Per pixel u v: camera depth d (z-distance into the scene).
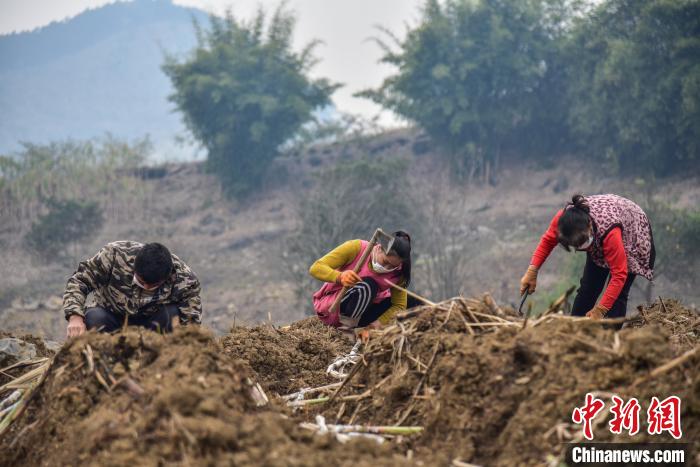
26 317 63.66
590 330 6.92
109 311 9.80
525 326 7.33
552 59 83.19
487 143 86.25
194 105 94.94
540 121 87.00
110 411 6.38
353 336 11.45
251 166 95.56
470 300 8.20
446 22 83.88
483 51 82.62
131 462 5.65
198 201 97.88
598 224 10.10
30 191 86.25
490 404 6.62
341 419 7.83
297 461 5.63
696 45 68.56
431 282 58.78
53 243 75.44
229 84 91.19
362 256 10.43
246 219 91.69
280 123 95.19
